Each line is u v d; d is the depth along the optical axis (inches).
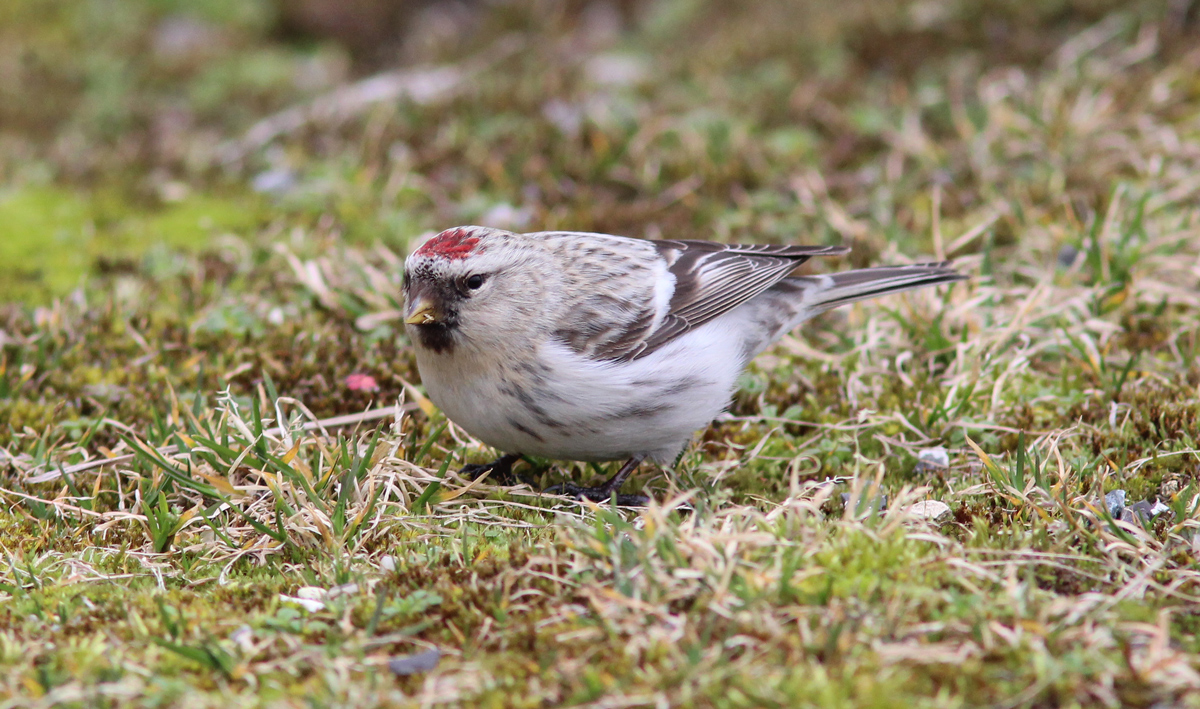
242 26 807.1
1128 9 642.8
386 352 429.4
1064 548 288.5
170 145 639.1
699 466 361.1
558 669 246.2
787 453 369.4
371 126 607.8
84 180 602.2
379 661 253.8
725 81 644.7
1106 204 496.7
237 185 586.6
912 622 255.4
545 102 624.4
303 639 264.5
